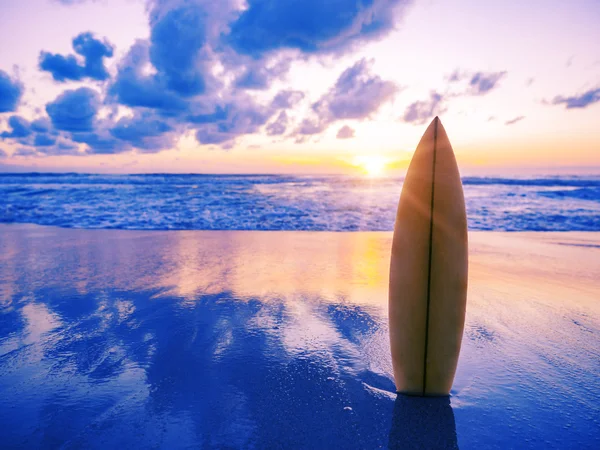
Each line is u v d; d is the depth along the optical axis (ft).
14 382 5.82
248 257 14.57
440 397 5.39
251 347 6.99
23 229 21.95
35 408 5.17
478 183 53.01
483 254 15.02
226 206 31.32
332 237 19.43
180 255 14.92
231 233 20.71
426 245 5.11
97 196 37.78
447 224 5.03
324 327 7.90
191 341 7.25
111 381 5.86
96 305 9.22
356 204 32.63
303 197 37.68
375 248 16.44
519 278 11.51
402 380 5.43
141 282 11.16
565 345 7.05
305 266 13.16
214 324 8.06
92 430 4.73
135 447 4.43
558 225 23.44
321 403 5.28
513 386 5.67
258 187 49.39
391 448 4.40
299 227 22.89
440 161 5.02
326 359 6.55
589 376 5.96
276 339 7.33
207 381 5.86
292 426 4.80
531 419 4.91
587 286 10.67
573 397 5.39
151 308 9.01
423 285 5.17
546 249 16.05
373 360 6.50
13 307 9.08
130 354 6.73
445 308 5.14
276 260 14.07
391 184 55.26
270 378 5.93
